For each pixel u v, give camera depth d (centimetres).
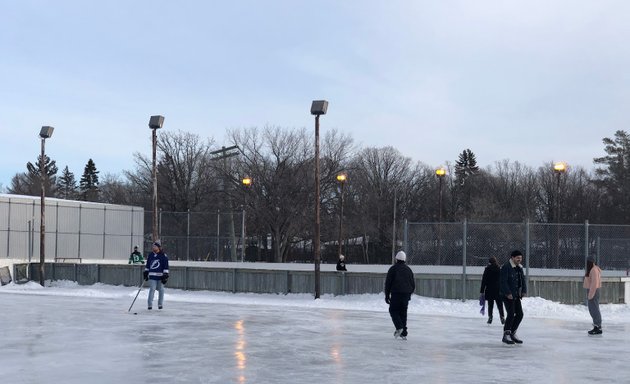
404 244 2488
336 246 7206
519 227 2464
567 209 8238
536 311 2159
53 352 1249
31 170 12862
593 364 1177
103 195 11838
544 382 1010
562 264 2444
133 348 1307
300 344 1384
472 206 8631
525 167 9881
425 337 1523
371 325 1750
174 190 8069
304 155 7356
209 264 4356
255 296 2697
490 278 1806
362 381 996
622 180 8169
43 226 3306
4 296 2697
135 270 3091
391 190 8900
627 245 2423
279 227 6788
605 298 2328
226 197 7281
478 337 1532
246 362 1155
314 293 2622
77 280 3294
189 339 1445
